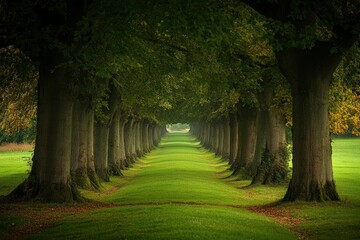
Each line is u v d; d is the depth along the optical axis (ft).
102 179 205.87
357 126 175.01
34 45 98.58
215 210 93.35
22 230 78.95
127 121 313.12
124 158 287.89
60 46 97.91
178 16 87.15
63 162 114.83
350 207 103.71
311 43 94.94
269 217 96.07
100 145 207.72
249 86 148.05
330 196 111.86
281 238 70.44
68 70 113.29
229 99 190.49
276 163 184.96
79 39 99.19
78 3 107.76
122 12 91.20
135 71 169.17
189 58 141.90
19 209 100.99
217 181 207.10
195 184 176.24
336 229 79.71
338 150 469.16
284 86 146.00
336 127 173.68
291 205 107.86
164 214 83.92
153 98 188.03
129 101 198.70
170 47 143.95
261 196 153.07
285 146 186.29
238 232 70.28
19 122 194.18
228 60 135.64
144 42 123.24
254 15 126.41
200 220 77.46
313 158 110.83
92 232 70.64
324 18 98.99
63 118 114.32
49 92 114.11
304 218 93.45
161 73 148.15
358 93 156.56
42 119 115.34
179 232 66.49
